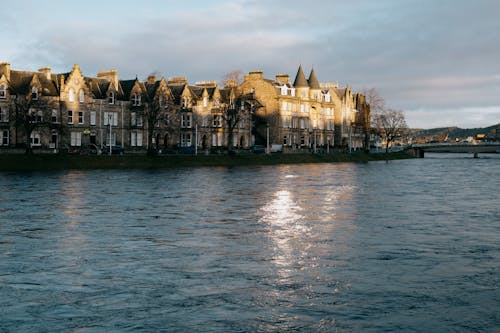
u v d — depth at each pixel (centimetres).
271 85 14312
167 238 2975
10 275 2198
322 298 1927
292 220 3644
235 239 2962
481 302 1892
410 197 5141
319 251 2670
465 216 3878
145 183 6181
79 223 3438
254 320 1712
